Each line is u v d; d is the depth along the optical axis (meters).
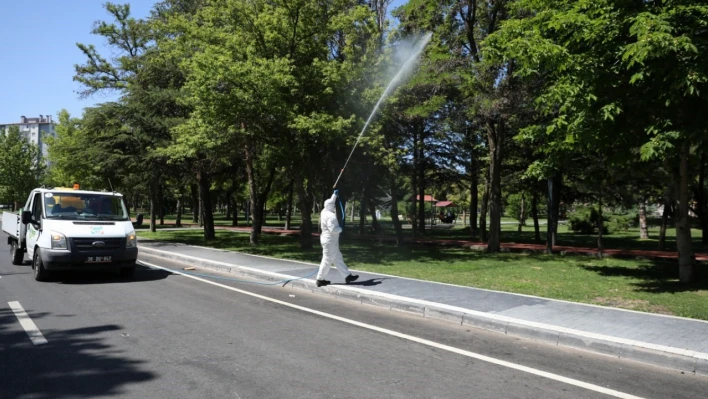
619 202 21.05
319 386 4.86
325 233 10.23
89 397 4.51
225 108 15.00
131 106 21.47
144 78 23.58
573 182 20.83
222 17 17.38
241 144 19.02
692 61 8.62
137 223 12.61
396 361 5.71
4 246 20.66
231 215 79.69
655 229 41.12
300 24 16.89
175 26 18.98
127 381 4.93
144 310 8.30
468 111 18.16
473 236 30.05
